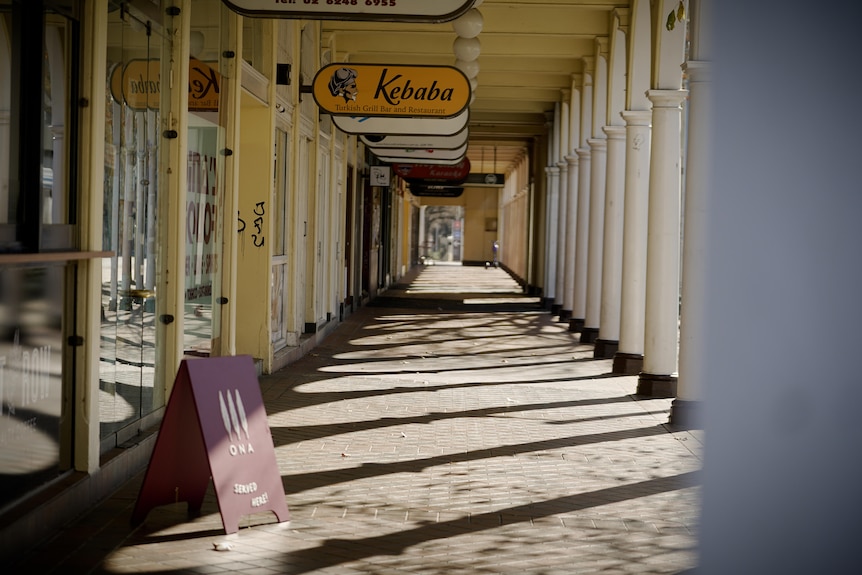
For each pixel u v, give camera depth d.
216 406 4.89
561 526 5.25
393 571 4.34
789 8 1.08
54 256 4.45
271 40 10.77
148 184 6.71
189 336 7.91
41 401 4.70
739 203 1.12
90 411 5.18
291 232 12.70
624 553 4.73
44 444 4.78
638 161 12.70
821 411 1.09
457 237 70.19
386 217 29.48
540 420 8.85
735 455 1.13
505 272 47.00
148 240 6.74
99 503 5.30
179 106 7.15
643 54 12.63
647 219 11.66
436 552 4.68
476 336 17.36
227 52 8.93
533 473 6.61
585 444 7.74
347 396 9.86
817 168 1.07
